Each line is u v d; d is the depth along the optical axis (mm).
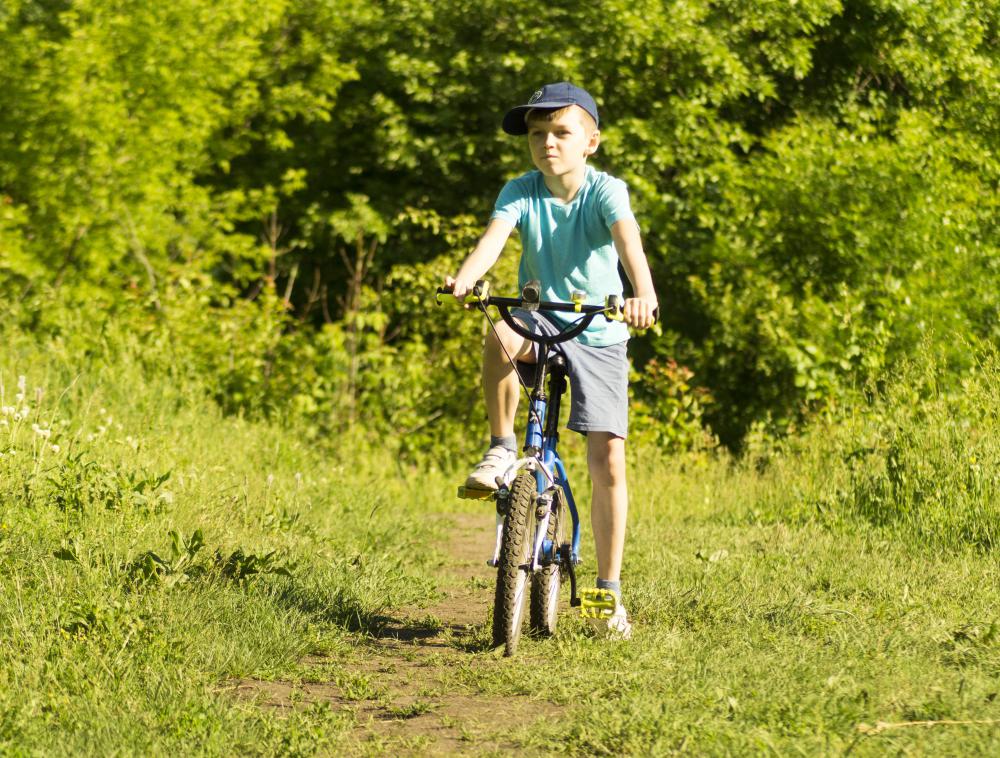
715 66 14328
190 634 4273
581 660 4219
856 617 4820
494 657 4297
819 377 12703
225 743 3291
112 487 5984
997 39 15539
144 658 3965
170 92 14352
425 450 12734
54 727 3338
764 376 13672
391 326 15164
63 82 13312
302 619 4758
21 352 10461
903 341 12500
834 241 13297
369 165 16891
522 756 3262
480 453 12711
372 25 15836
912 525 7078
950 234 13070
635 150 14320
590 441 4652
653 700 3600
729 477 10938
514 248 12828
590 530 8023
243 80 15633
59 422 7367
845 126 15727
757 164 13992
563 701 3768
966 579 5625
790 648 4262
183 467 7473
